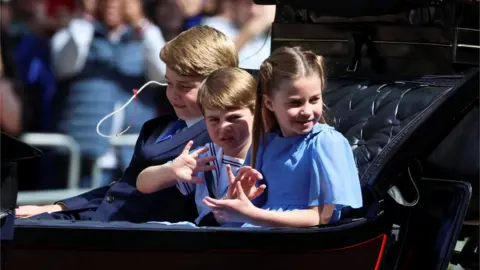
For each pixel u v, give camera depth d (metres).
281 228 12.97
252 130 14.09
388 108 15.20
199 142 15.29
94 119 27.16
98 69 27.11
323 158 13.55
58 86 27.42
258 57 25.12
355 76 16.39
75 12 27.34
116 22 27.05
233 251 12.77
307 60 13.54
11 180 11.94
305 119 13.55
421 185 14.80
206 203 13.18
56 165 27.38
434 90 15.16
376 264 13.95
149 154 15.54
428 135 14.51
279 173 13.98
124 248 12.47
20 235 12.27
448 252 14.51
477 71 14.98
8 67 27.31
